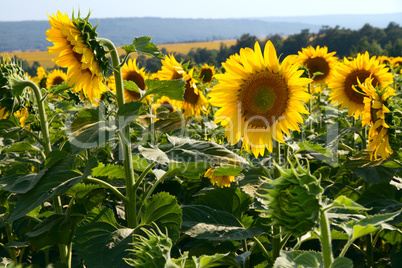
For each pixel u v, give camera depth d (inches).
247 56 143.6
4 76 140.4
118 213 181.3
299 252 64.3
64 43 123.0
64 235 137.1
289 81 142.4
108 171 140.5
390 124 141.2
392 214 63.1
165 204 125.8
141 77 245.9
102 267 110.7
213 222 132.2
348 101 226.7
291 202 57.5
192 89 224.8
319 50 353.1
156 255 56.1
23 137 198.2
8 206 163.6
